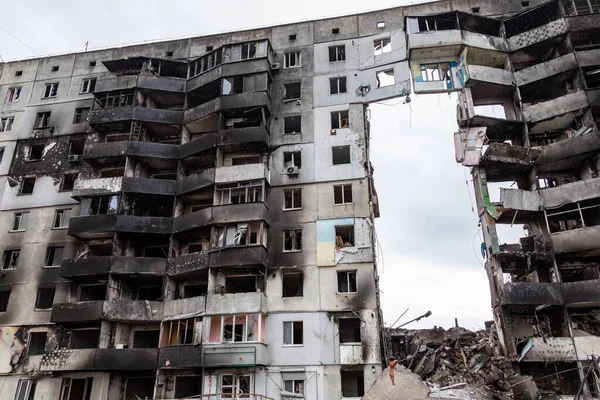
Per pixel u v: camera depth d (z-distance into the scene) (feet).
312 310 105.70
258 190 116.88
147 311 110.52
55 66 149.69
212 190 121.29
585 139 108.37
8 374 112.78
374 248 114.62
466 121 116.26
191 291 120.67
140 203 127.34
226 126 128.57
